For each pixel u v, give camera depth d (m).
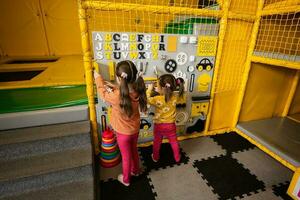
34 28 3.71
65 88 2.38
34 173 1.67
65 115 2.04
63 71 2.88
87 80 1.96
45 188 1.69
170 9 1.98
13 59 3.61
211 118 2.79
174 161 2.29
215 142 2.70
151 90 2.05
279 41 2.48
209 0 2.61
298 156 2.16
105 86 1.71
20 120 1.90
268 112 3.14
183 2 2.54
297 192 1.78
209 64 2.40
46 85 2.34
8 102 2.06
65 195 1.64
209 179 2.04
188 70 2.33
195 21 2.14
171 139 2.15
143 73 2.15
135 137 1.78
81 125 2.06
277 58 2.15
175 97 2.00
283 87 3.06
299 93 3.25
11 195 1.61
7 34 3.62
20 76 2.81
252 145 2.66
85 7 1.72
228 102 2.77
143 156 2.37
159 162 2.27
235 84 2.67
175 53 2.19
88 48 1.85
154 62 2.14
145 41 2.02
